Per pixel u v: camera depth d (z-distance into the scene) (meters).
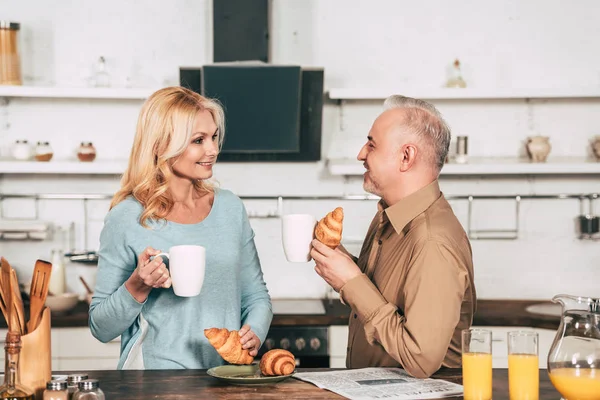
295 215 1.85
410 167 1.88
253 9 3.74
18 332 1.51
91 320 2.05
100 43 3.99
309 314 3.52
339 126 4.05
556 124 4.05
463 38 4.04
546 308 3.75
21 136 4.00
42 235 3.88
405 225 1.87
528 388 1.54
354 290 1.78
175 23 4.00
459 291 1.73
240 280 2.23
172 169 2.10
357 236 4.07
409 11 4.03
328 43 4.02
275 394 1.64
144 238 2.07
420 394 1.62
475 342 1.57
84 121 4.02
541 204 4.06
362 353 2.00
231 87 3.62
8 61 3.70
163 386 1.72
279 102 3.65
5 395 1.48
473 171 3.74
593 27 4.03
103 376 1.83
